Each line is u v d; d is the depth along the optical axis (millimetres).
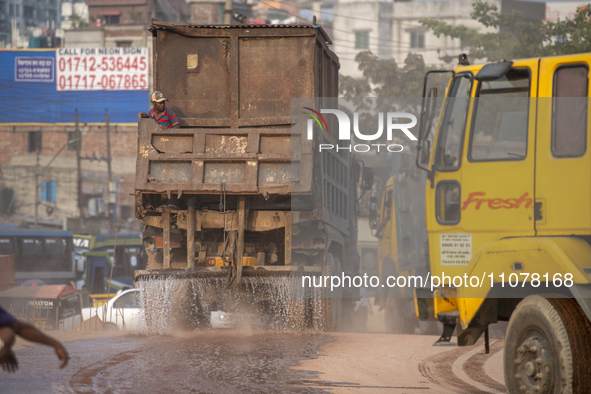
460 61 13086
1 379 12789
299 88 21141
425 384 13984
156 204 20844
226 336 20266
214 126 21297
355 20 109312
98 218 103938
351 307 25484
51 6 168625
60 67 101562
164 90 21703
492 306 12258
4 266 41375
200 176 19906
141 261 73750
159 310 21172
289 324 21375
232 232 20562
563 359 10430
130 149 104750
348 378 14125
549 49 60969
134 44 112000
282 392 12367
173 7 126562
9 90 101562
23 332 8047
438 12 105875
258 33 21281
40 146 104375
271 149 19953
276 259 21609
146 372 13867
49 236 64062
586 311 10344
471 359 17734
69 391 11781
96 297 47469
